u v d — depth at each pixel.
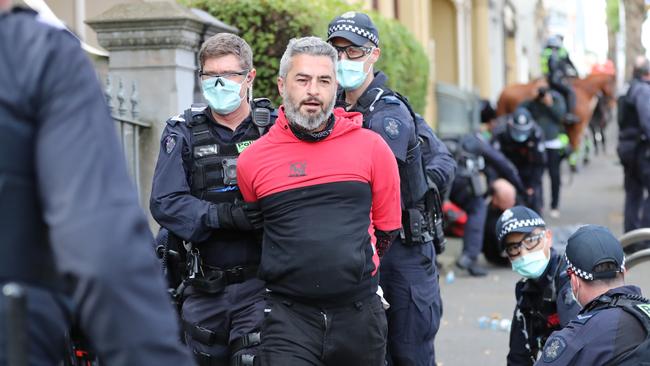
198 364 7.11
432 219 8.07
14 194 3.31
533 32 69.88
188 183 7.02
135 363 3.26
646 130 16.25
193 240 6.81
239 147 7.00
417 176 7.76
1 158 3.30
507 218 7.53
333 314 6.23
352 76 7.69
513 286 15.22
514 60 59.97
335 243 6.15
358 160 6.32
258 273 6.41
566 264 7.35
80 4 13.59
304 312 6.25
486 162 17.23
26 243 3.33
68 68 3.39
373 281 6.39
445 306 13.88
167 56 10.20
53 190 3.28
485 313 13.43
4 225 3.30
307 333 6.25
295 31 12.32
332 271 6.13
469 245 16.06
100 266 3.20
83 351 5.30
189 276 7.02
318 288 6.15
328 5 13.91
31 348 3.33
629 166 16.72
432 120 26.62
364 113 7.64
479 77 44.41
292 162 6.28
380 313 6.43
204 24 10.52
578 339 6.24
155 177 6.96
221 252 6.95
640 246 16.59
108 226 3.25
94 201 3.27
